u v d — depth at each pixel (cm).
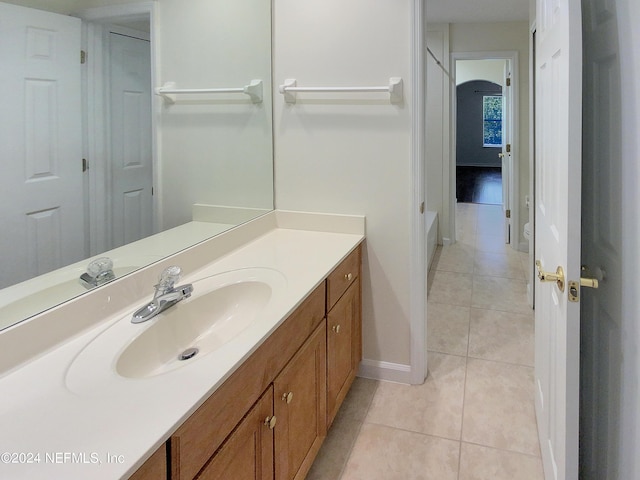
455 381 228
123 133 144
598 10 126
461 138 1278
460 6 395
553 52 134
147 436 75
